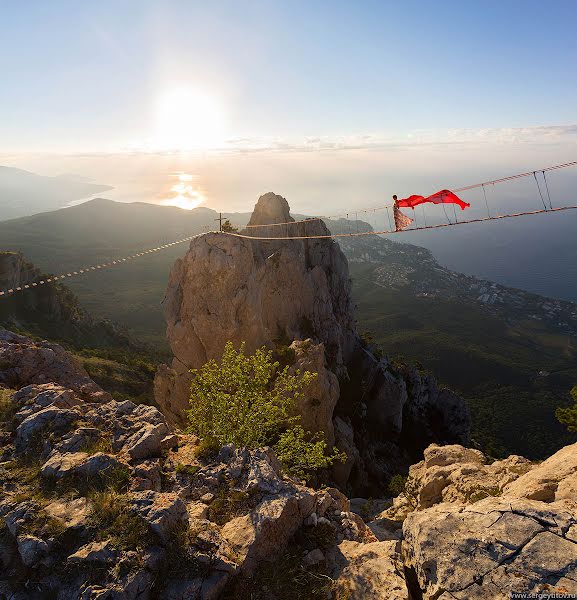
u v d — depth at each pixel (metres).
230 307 53.34
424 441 96.62
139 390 88.88
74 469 15.70
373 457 70.88
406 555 13.18
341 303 103.25
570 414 34.59
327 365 77.94
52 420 18.77
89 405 21.11
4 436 18.20
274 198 91.38
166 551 12.76
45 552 12.39
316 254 97.38
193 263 53.97
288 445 23.94
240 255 53.97
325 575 13.91
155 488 15.87
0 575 12.15
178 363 55.59
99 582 11.70
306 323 85.12
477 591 10.10
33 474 15.83
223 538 13.73
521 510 11.88
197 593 11.89
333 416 61.81
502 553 10.79
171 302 56.31
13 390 22.48
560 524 11.25
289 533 15.17
